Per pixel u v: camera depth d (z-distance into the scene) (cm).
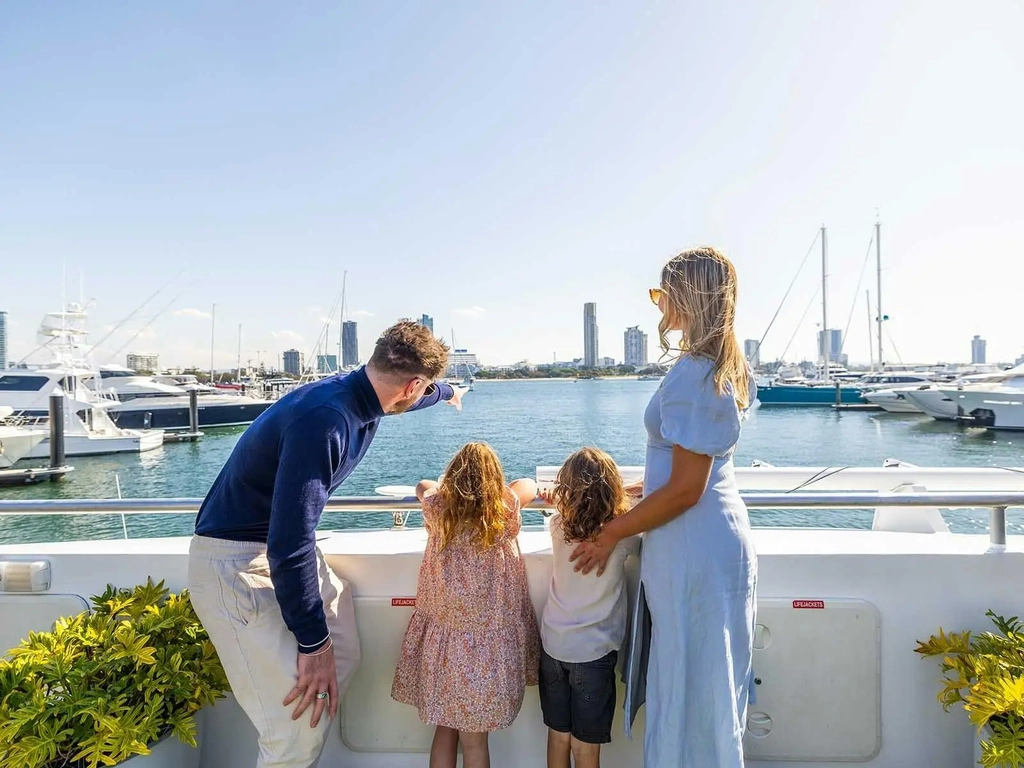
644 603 155
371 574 192
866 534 205
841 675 185
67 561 202
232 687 154
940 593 184
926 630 184
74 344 2633
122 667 168
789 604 185
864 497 182
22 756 141
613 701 170
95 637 173
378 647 192
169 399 3212
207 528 155
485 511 167
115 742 148
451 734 175
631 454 2158
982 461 2131
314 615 145
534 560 191
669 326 152
